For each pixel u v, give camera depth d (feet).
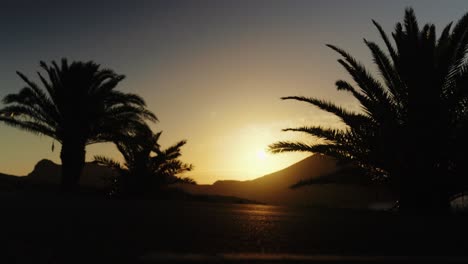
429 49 46.68
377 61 47.98
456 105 45.34
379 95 46.52
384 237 19.03
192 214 31.60
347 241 17.28
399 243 17.03
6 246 14.05
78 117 79.51
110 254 12.76
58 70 80.07
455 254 14.60
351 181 51.13
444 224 26.81
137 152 79.66
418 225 25.66
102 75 80.94
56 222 21.93
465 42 45.01
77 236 16.61
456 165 46.11
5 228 18.98
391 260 13.09
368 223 26.63
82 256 12.48
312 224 25.22
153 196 79.00
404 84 47.42
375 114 46.21
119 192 77.30
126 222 22.81
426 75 45.96
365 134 46.91
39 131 80.48
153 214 30.04
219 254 13.00
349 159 48.57
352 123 46.52
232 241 16.25
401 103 48.16
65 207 35.29
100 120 79.56
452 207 48.16
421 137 45.65
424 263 12.98
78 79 79.36
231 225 22.84
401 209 48.06
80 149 80.94
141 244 14.78
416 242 17.46
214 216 29.91
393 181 48.44
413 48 46.68
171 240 16.02
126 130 79.41
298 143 48.93
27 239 15.62
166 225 21.79
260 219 28.25
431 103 45.68
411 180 47.29
